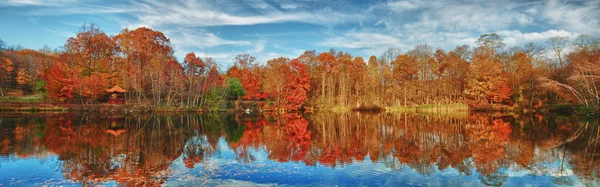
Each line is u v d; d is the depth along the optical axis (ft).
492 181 37.17
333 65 229.04
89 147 61.00
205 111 179.01
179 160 48.52
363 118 138.82
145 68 181.37
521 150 57.16
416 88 194.49
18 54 239.91
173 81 180.04
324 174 39.73
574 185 35.53
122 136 77.20
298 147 61.05
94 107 168.35
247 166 44.04
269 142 67.82
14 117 130.82
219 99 188.03
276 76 185.68
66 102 173.27
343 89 197.57
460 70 191.72
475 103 182.39
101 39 185.57
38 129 90.17
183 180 37.06
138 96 188.14
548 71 172.14
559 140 68.49
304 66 202.59
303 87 195.62
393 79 203.82
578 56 144.05
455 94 190.90
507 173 40.70
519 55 197.26
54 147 60.90
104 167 43.96
